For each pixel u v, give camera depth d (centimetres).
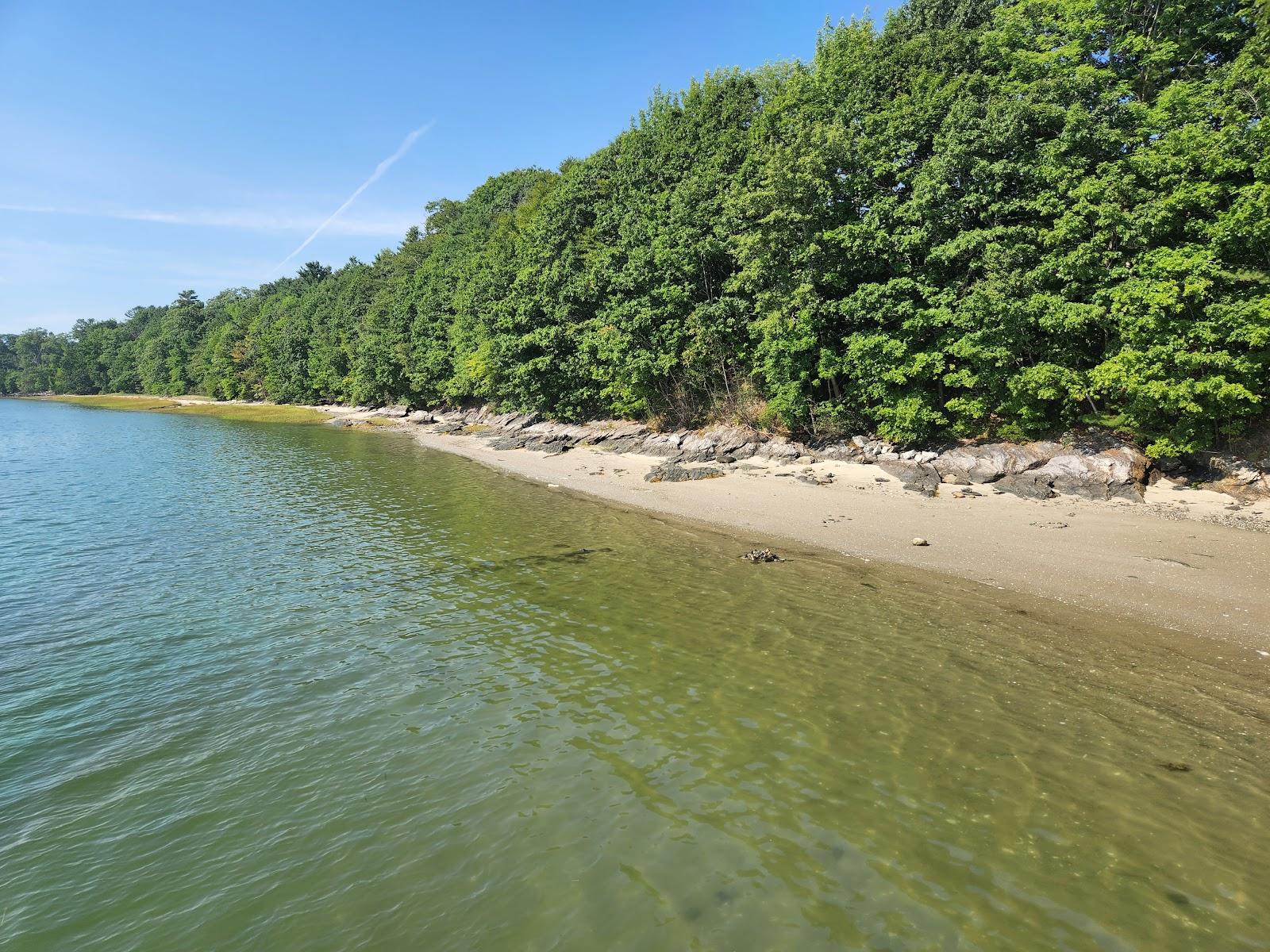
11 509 2559
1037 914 596
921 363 2741
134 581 1655
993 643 1196
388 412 8106
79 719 993
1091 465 2311
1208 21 2431
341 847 709
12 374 18288
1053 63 2630
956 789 777
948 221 2664
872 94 3162
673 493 2736
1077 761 827
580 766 847
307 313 11406
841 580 1591
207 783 831
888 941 568
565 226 5403
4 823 764
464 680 1100
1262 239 1991
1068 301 2364
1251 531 1803
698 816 743
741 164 3909
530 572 1714
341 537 2112
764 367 3325
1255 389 2142
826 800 763
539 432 4947
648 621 1348
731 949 562
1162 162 2159
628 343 4116
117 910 636
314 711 1005
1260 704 962
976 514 2125
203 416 9000
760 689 1037
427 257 9481
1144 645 1181
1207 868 648
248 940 594
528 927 595
